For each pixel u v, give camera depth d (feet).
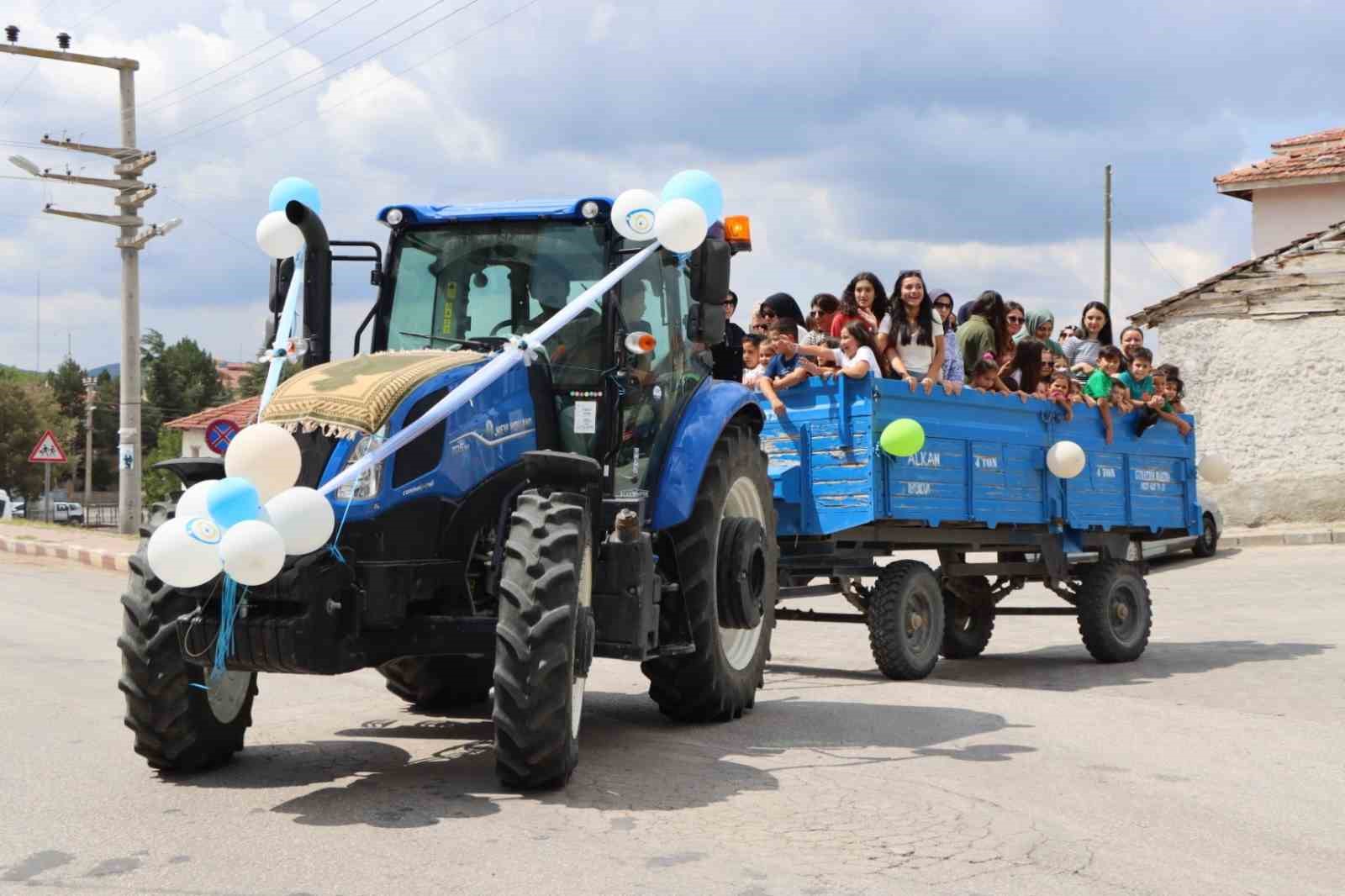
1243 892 14.33
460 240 23.75
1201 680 30.96
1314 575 53.88
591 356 22.43
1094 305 41.11
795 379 30.09
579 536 18.42
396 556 18.89
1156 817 17.48
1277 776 20.07
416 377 19.52
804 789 18.63
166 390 306.14
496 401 20.92
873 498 28.94
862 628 43.93
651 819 16.79
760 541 24.75
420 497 19.15
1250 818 17.53
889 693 28.68
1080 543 36.24
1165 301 71.05
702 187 23.08
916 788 18.86
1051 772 20.13
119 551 69.67
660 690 23.95
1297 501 67.87
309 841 15.58
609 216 22.95
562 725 17.72
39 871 14.38
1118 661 35.14
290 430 18.83
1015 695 28.14
